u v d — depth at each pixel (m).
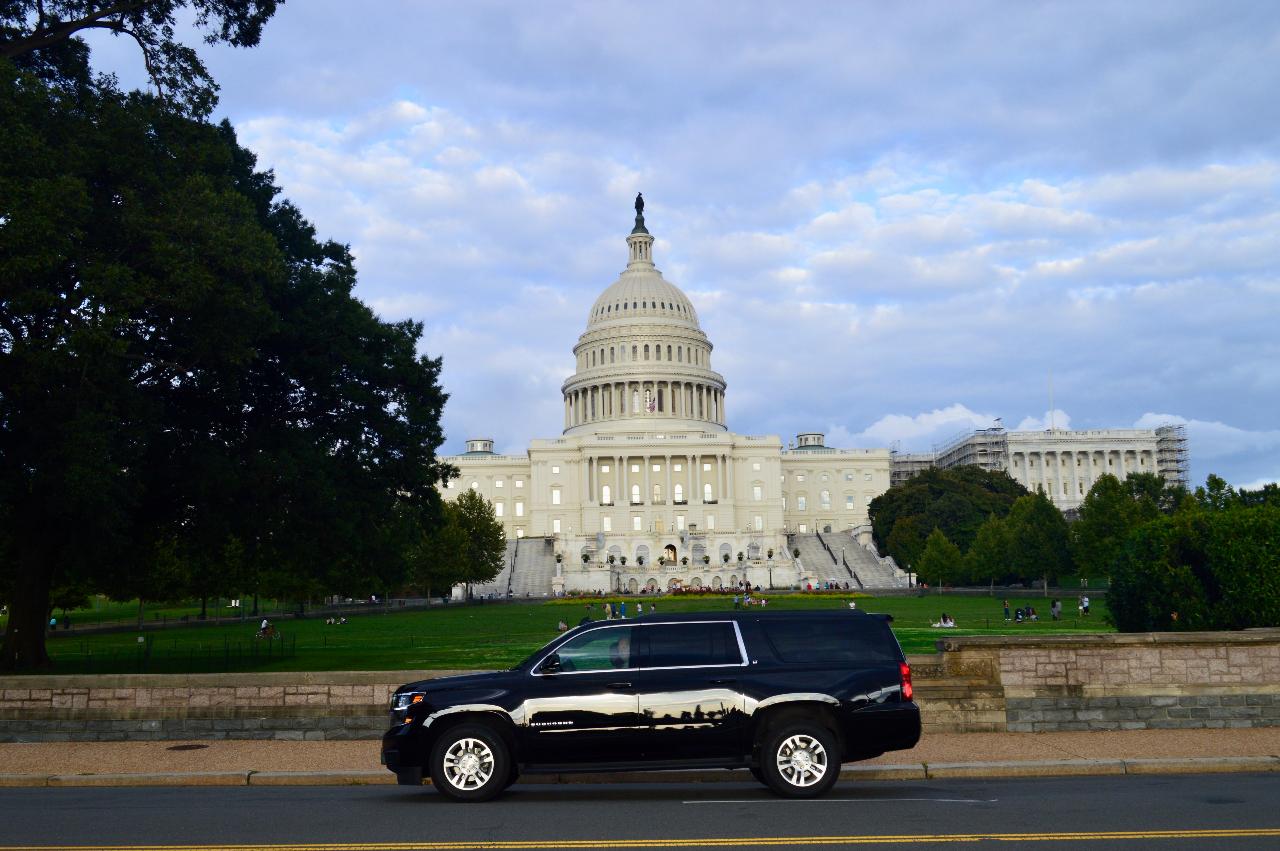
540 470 191.00
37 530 37.41
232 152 42.41
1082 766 18.45
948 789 16.78
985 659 23.25
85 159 32.09
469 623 84.88
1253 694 22.83
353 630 75.88
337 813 15.09
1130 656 22.98
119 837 13.42
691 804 15.52
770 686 16.25
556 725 16.14
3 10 34.22
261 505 39.22
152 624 83.62
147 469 37.25
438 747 16.06
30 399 32.12
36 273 30.20
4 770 19.78
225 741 22.97
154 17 35.91
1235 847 12.27
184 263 32.44
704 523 184.12
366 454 43.97
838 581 148.62
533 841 12.96
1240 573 36.12
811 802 15.51
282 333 39.25
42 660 37.62
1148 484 130.12
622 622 16.95
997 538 121.81
